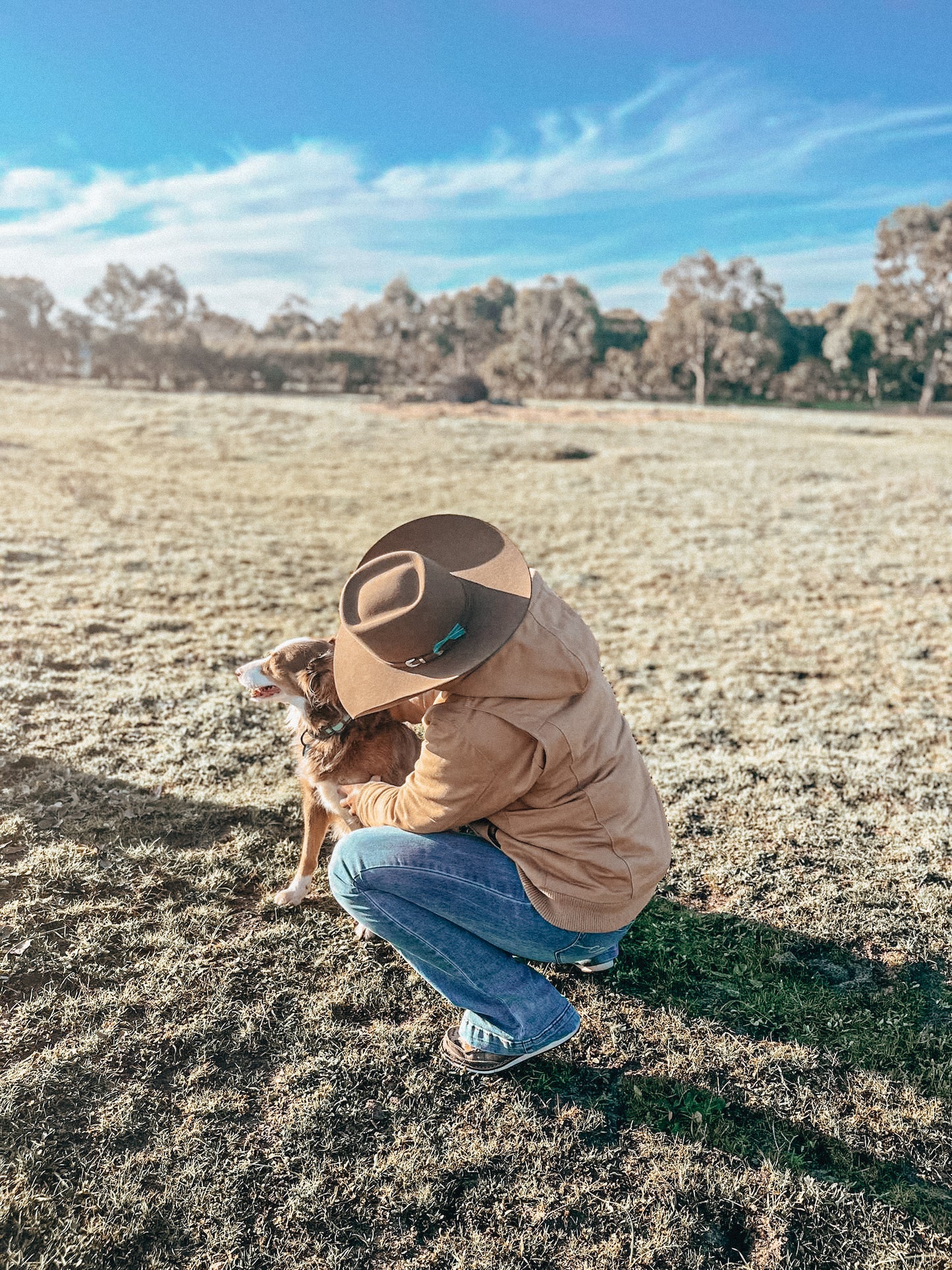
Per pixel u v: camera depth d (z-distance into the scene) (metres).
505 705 2.05
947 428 33.88
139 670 5.14
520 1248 1.98
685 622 7.06
